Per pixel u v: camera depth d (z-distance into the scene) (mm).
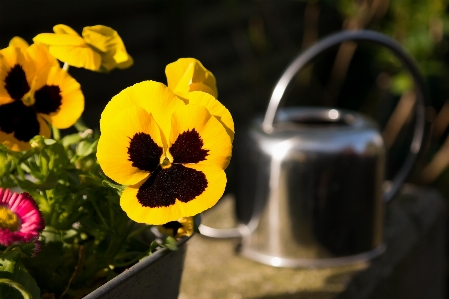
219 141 658
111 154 645
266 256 1027
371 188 1015
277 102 1026
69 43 699
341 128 1017
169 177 658
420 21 1814
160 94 651
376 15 1907
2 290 637
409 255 1113
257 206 1023
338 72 2439
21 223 634
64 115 701
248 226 1043
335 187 991
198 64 697
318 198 993
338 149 986
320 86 2654
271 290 976
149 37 2348
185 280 999
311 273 1003
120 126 644
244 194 1042
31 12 1929
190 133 656
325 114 1067
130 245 719
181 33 2389
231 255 1054
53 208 705
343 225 1003
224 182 660
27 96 691
